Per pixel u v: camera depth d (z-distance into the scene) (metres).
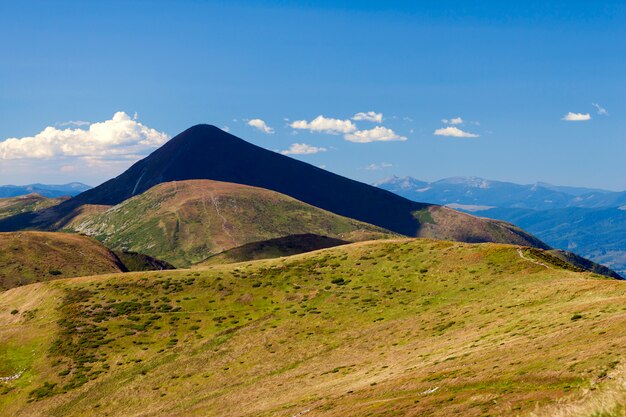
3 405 79.56
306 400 57.81
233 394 71.94
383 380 55.94
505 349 51.94
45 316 104.62
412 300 93.19
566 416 20.30
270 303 102.81
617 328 45.22
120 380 81.88
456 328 73.81
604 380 32.28
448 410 36.41
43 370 86.44
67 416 75.19
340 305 97.06
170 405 73.06
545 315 63.59
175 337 93.25
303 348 83.44
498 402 34.97
